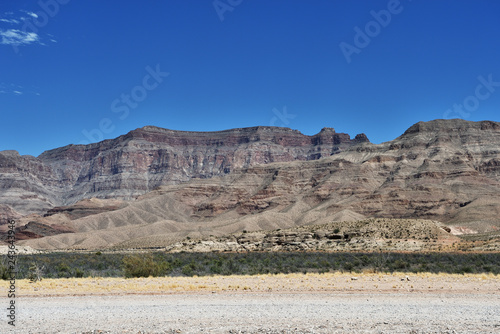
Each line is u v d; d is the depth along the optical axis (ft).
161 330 66.49
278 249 443.32
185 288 106.93
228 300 89.97
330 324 70.13
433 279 127.13
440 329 67.41
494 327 68.69
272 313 77.41
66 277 158.51
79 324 70.44
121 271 179.73
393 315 76.18
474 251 349.00
